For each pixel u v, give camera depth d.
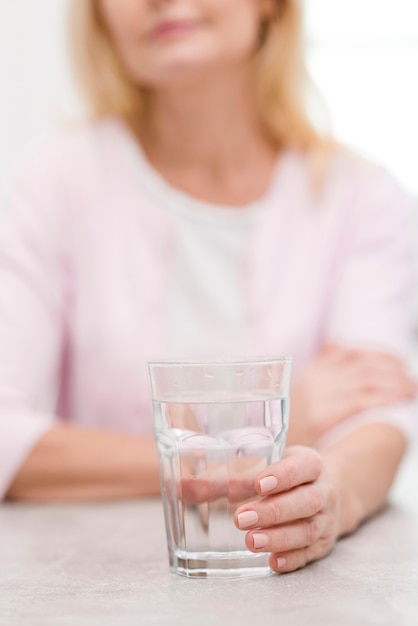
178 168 1.83
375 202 1.81
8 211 1.79
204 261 1.77
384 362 1.53
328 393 1.49
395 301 1.75
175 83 1.67
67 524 1.20
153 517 1.23
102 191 1.81
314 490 0.97
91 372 1.75
